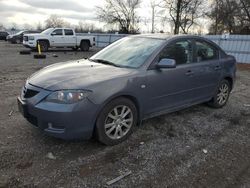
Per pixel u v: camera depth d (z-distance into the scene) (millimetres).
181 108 5301
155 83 4574
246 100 7336
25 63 13891
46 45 21688
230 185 3367
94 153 3934
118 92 4023
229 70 6312
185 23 32406
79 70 4262
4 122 4906
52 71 4301
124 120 4281
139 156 3922
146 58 4609
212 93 6008
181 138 4598
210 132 4930
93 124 3871
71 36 22906
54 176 3357
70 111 3625
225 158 4023
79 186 3199
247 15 36719
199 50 5582
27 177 3316
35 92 3900
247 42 18422
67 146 4086
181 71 5031
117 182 3311
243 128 5230
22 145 4059
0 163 3566
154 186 3273
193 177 3492
